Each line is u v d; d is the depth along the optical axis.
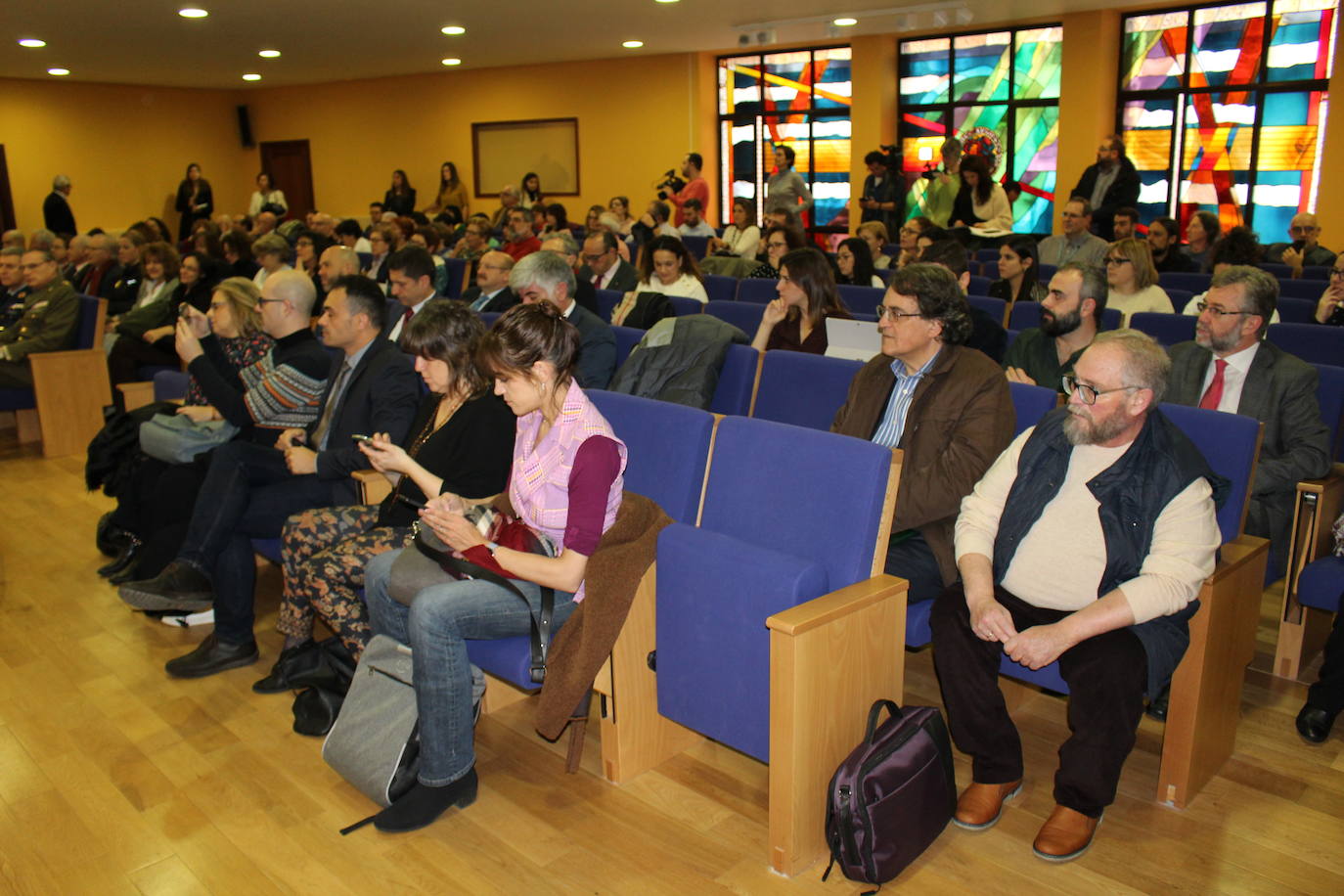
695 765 2.29
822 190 10.62
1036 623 2.03
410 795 2.10
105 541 3.61
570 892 1.87
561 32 9.08
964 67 9.40
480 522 2.05
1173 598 1.87
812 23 8.73
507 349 1.99
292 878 1.92
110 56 10.09
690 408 2.28
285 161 14.09
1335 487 2.49
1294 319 4.10
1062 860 1.90
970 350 2.39
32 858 1.99
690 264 4.87
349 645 2.42
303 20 8.14
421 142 12.80
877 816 1.77
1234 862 1.90
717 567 1.91
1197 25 8.25
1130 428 1.97
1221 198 8.44
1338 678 2.25
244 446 2.78
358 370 2.85
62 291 5.16
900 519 2.27
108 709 2.58
